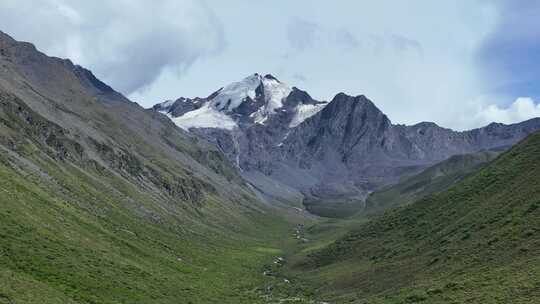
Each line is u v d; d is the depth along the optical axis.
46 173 168.38
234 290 140.25
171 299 103.00
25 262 86.12
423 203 179.62
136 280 106.44
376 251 160.50
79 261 100.06
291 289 147.25
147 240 167.50
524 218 107.00
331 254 186.12
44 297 70.56
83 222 137.00
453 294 86.38
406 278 118.38
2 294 64.75
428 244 135.25
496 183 144.25
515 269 87.25
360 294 124.56
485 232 114.12
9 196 114.12
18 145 176.62
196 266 163.50
